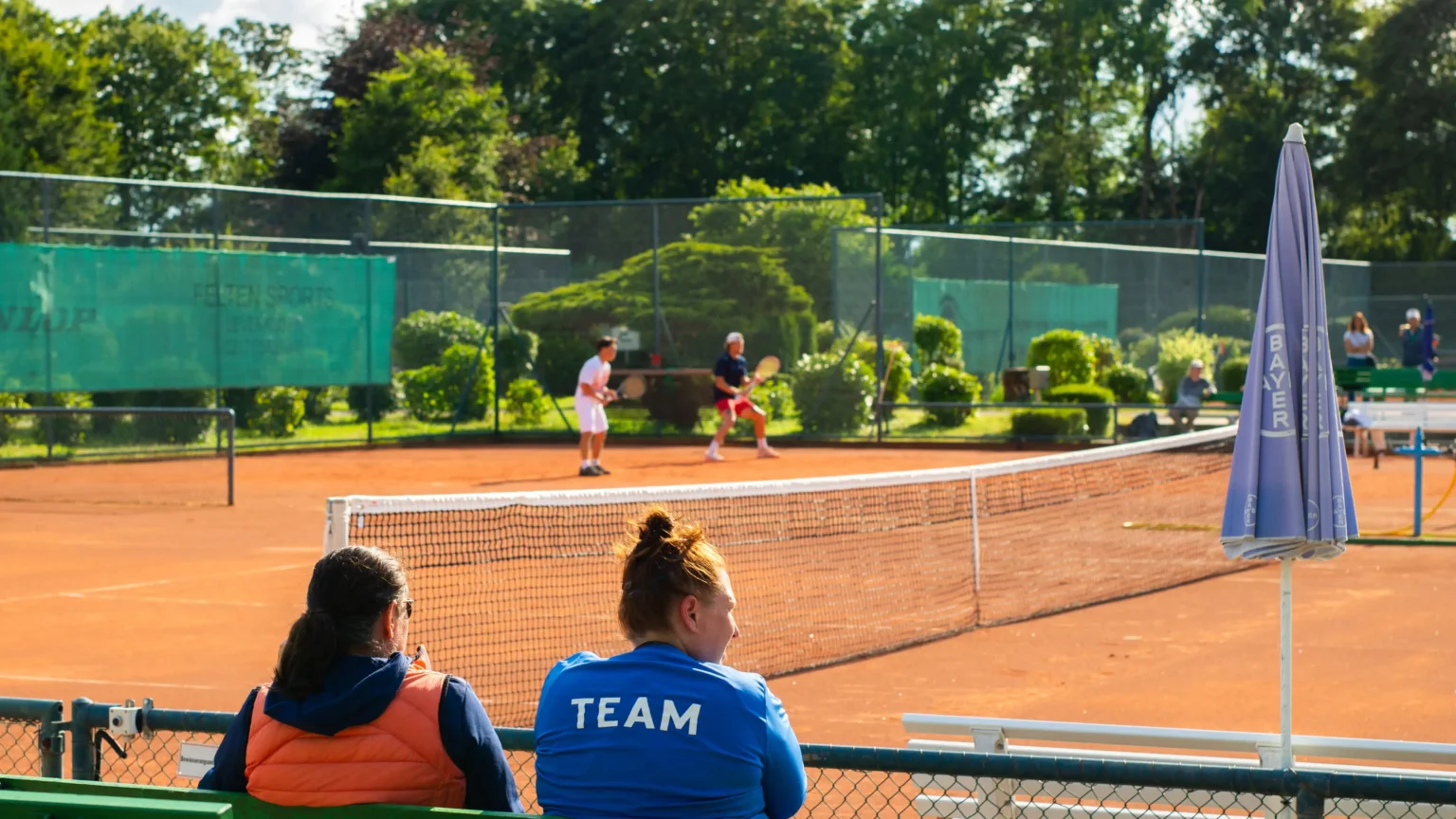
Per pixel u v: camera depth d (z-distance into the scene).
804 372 22.45
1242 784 2.87
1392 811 3.78
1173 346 25.84
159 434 20.25
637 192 53.50
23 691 6.90
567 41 53.38
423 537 10.09
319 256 21.70
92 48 44.16
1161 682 7.08
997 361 27.97
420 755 2.93
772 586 9.62
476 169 42.59
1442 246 50.59
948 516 13.13
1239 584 10.04
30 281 18.73
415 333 23.17
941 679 7.21
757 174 52.12
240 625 8.54
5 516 13.91
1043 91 54.12
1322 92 52.81
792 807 2.89
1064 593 9.59
